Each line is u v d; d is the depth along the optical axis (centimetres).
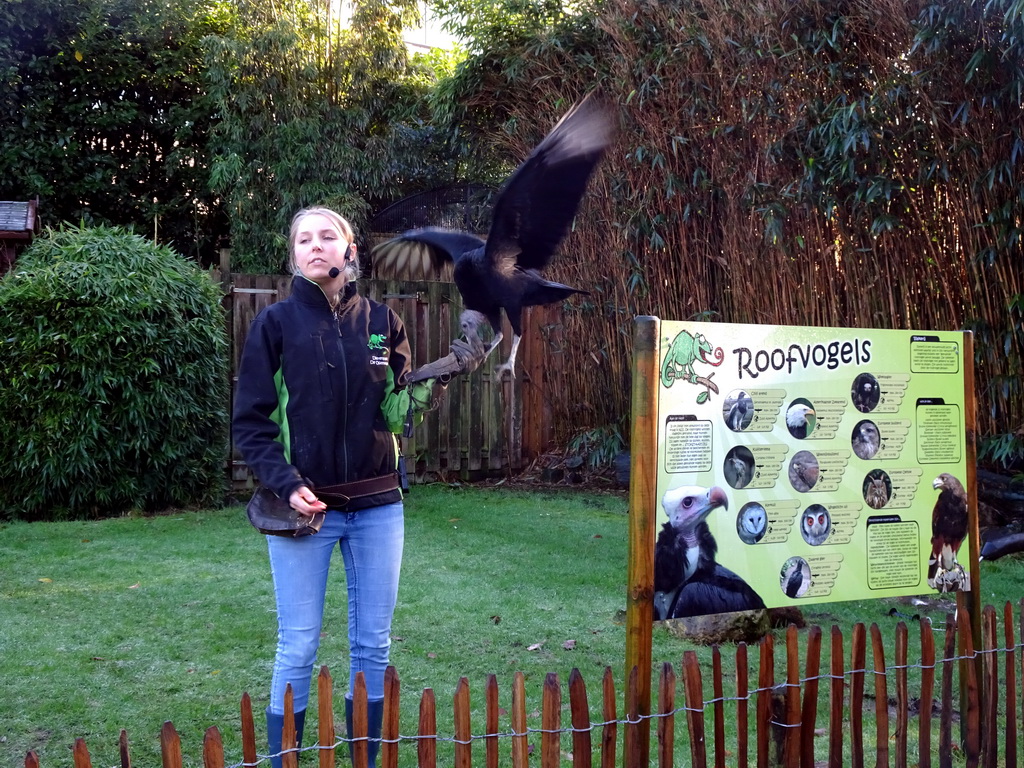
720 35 790
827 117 722
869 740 354
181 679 398
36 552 629
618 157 902
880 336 296
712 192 855
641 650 255
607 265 962
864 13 685
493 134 1091
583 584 559
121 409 770
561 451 1020
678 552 263
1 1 1371
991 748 298
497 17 1005
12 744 334
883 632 479
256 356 272
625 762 243
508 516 782
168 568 587
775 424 278
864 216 732
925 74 656
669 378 260
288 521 264
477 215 1199
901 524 301
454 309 964
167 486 806
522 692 221
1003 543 554
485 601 516
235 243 1320
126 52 1530
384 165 1337
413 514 786
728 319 881
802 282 795
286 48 1267
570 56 947
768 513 278
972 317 712
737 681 250
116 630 460
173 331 789
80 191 1481
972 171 680
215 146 1358
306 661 274
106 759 323
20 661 415
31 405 750
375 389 282
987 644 300
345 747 340
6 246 986
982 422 724
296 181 1307
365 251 1322
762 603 277
